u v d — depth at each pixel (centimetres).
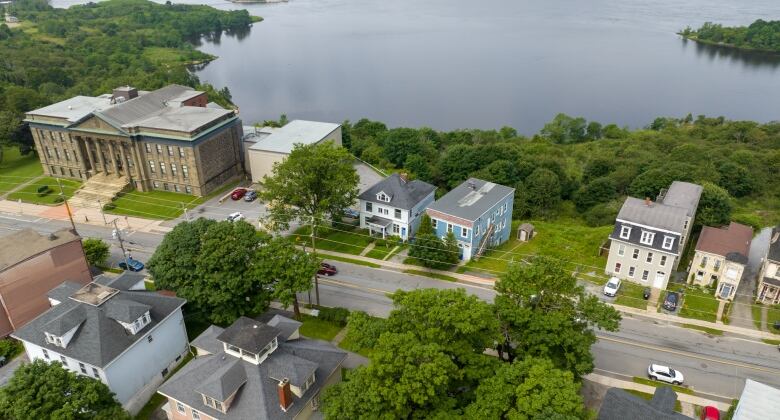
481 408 4062
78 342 5025
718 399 5378
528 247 8600
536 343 4778
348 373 4697
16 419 4072
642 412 4388
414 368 4031
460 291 4766
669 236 6981
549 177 10844
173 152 9875
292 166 8325
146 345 5328
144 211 9588
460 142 14788
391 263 7950
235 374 4559
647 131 16450
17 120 11762
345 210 9425
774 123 16075
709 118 17200
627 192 11056
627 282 7444
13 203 9981
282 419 4403
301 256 6088
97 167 10888
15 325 6044
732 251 7069
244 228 6216
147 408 5312
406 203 8412
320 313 6531
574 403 3847
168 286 6025
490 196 8388
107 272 7638
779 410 4431
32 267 6038
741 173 11531
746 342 6231
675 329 6444
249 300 6138
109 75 18825
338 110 19825
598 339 6234
